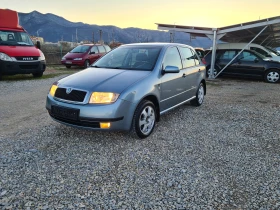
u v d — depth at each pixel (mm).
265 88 8734
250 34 13070
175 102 4691
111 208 2137
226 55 10992
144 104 3619
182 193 2375
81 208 2127
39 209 2100
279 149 3422
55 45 19234
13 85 8438
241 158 3139
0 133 3834
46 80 9742
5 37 9648
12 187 2404
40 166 2824
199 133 4023
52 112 3562
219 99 6840
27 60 9312
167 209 2141
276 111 5496
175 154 3217
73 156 3094
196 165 2932
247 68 10383
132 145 3469
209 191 2416
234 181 2600
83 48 14742
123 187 2453
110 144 3482
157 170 2797
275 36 14680
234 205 2213
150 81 3764
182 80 4793
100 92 3254
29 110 5242
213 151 3334
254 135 3965
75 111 3273
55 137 3697
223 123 4578
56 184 2477
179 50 4969
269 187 2494
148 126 3840
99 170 2771
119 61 4430
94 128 3281
